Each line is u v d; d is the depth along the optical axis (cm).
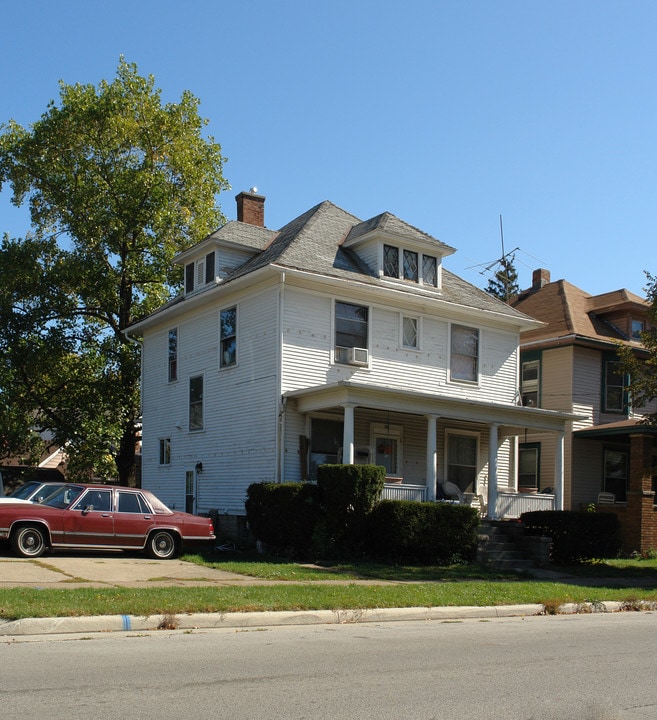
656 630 1144
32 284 2970
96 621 971
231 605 1098
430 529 1928
